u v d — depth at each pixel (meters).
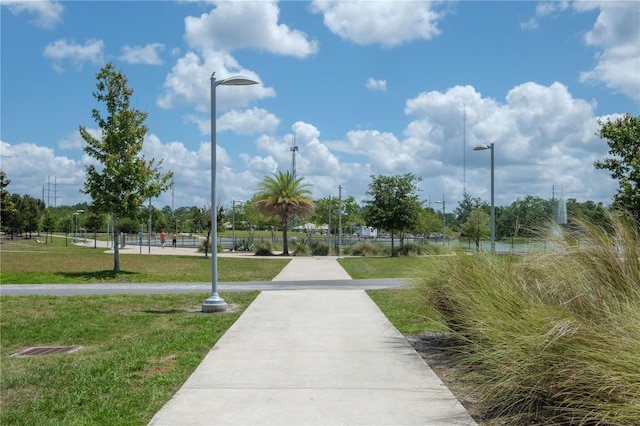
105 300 14.69
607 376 3.99
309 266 28.78
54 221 78.38
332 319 10.88
